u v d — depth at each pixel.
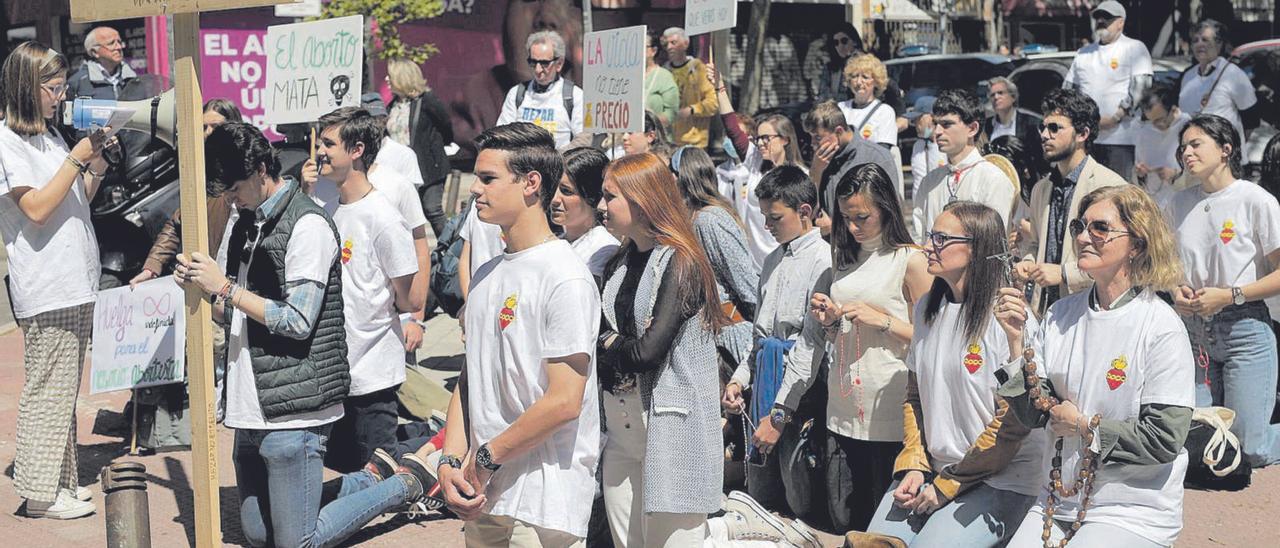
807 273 8.16
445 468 5.61
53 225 8.35
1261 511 8.59
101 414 11.35
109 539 6.65
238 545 8.16
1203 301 8.83
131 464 6.76
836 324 7.81
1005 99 15.20
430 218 15.70
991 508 6.43
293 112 10.05
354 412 9.03
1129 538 5.55
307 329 7.10
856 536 6.52
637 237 6.28
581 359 5.34
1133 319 5.57
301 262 7.10
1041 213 9.49
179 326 8.22
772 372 8.12
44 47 8.20
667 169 6.26
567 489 5.49
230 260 7.24
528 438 5.32
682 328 6.10
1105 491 5.64
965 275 6.48
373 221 8.66
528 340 5.42
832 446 8.03
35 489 8.48
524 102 13.82
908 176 25.12
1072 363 5.74
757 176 12.34
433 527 8.51
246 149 7.01
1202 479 9.15
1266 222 8.77
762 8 27.06
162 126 7.66
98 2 6.75
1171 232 5.60
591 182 6.98
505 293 5.49
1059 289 9.78
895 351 7.68
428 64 27.55
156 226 11.53
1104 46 14.77
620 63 10.58
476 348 5.61
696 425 6.12
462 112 28.08
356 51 9.58
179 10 6.39
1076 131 9.16
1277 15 39.69
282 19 23.03
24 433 8.49
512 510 5.47
